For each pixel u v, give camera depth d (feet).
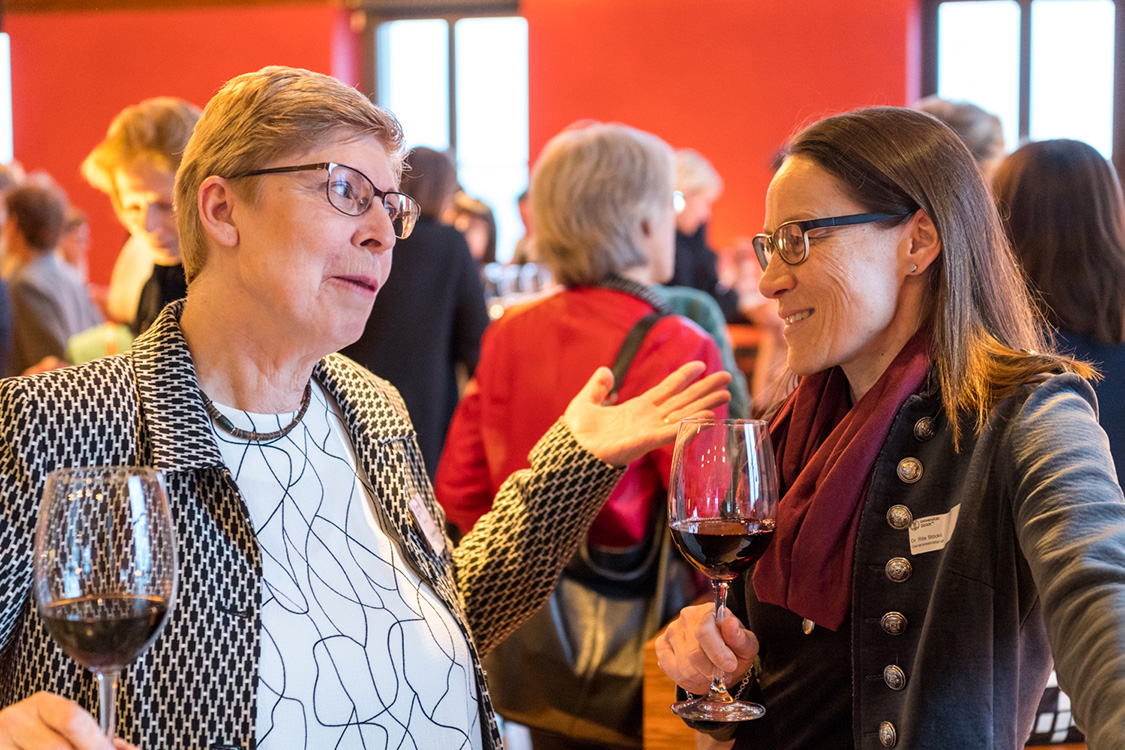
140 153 7.79
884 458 4.33
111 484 3.23
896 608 4.15
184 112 8.01
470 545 5.29
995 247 4.50
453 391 10.98
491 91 35.29
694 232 17.70
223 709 3.87
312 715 4.04
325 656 4.13
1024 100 30.89
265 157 4.12
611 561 7.23
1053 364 4.14
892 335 4.55
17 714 3.13
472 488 8.38
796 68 32.40
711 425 4.23
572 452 5.18
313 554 4.31
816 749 4.48
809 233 4.40
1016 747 4.06
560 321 7.82
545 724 7.23
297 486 4.40
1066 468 3.64
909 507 4.23
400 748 4.25
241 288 4.25
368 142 4.31
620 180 7.78
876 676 4.15
